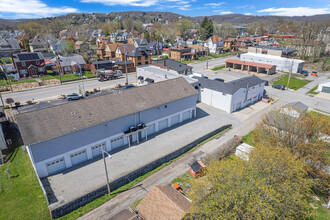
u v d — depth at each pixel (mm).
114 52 95688
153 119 36156
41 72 70312
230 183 18062
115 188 25312
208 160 28281
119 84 60750
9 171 27188
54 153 26453
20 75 66625
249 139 35469
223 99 46312
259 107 49125
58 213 21219
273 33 195750
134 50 85125
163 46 132500
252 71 82375
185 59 101625
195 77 53719
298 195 18797
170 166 29312
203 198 18828
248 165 20438
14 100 49719
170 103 37844
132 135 33875
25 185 24906
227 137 36406
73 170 27656
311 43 108000
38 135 25094
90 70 77125
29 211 21531
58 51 102938
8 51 107250
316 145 24312
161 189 21594
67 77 68562
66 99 50562
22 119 26000
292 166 20141
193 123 41031
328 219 21062
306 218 20922
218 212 16938
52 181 25641
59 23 192000
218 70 84000
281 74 77312
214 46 120125
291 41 119812
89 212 22047
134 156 30672
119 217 19984
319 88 60438
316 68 89188
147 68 61875
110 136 31250
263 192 17812
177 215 18609
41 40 120000
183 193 24000
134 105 33625
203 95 50688
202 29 159375
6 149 31453
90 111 30078
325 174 24188
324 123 27172
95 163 29125
